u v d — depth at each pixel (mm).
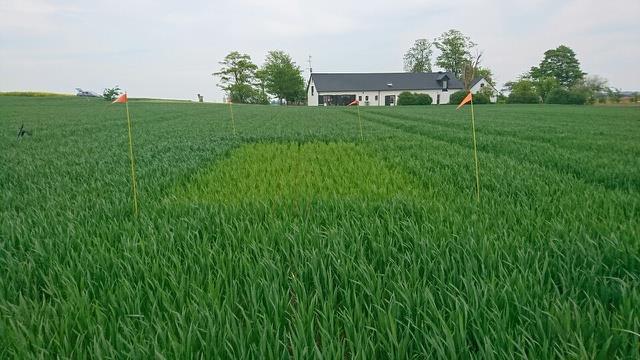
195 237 4082
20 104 55312
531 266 3223
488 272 3090
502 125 22922
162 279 3064
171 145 12820
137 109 47188
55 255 3477
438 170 7832
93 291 2938
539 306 2578
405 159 9453
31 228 4270
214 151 11242
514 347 2178
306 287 3098
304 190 6262
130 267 3215
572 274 3006
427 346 2197
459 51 101750
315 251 3441
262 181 7160
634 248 3348
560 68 103375
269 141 14367
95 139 15516
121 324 2387
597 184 6812
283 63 105562
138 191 6258
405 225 4168
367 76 94562
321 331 2299
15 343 2244
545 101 75312
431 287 2838
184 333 2283
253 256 3566
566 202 5137
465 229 4012
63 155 10828
